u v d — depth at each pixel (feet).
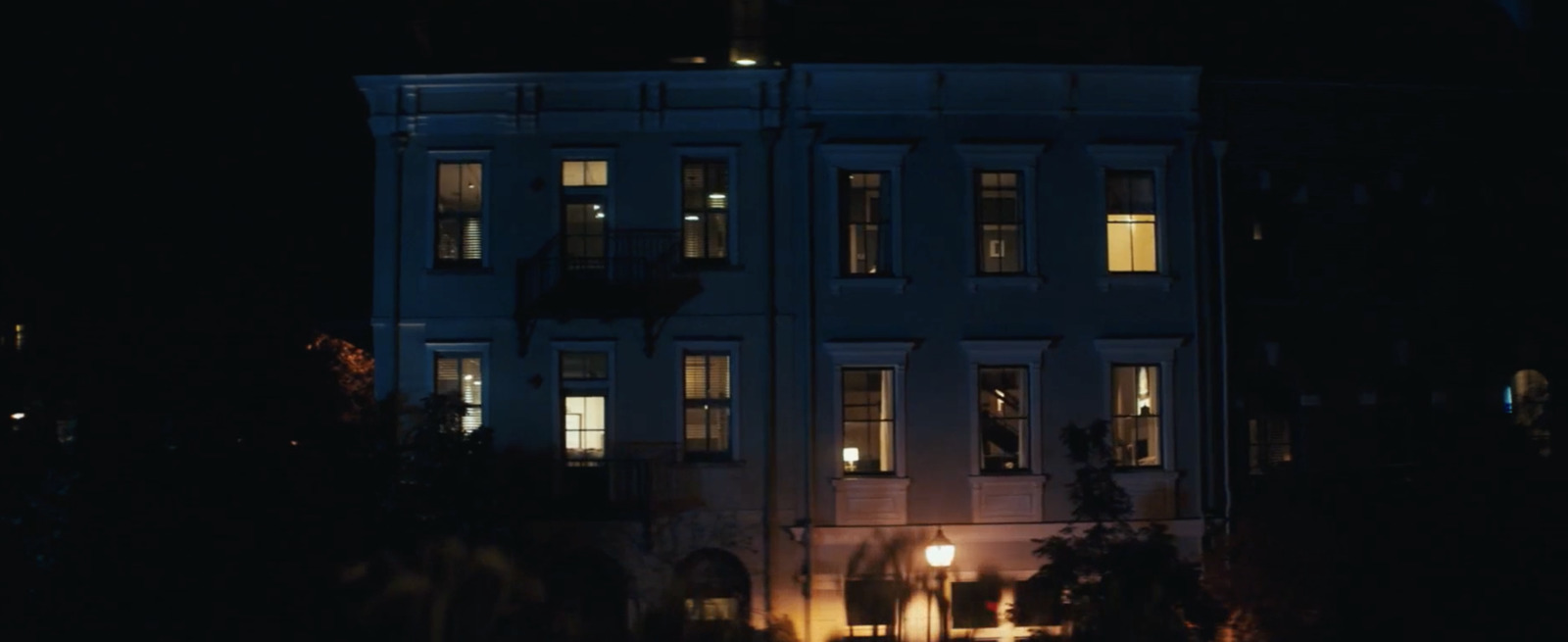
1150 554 75.10
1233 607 77.20
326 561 73.00
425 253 85.10
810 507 83.15
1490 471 79.20
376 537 75.00
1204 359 85.66
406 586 72.79
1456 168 88.84
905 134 84.79
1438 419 86.99
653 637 78.74
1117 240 86.22
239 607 69.97
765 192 84.64
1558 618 76.07
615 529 82.23
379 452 77.41
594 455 84.33
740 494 83.51
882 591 82.58
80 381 72.43
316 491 74.23
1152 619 73.36
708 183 85.56
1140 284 85.51
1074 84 85.35
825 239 84.28
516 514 79.00
